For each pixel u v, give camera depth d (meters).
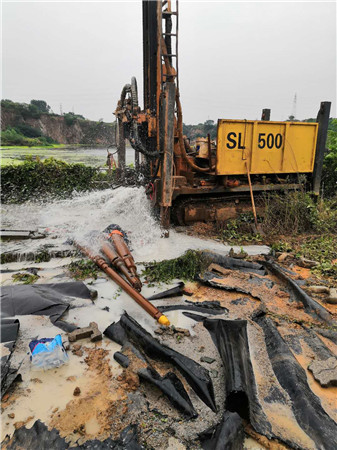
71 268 5.55
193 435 2.61
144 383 3.17
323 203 8.56
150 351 3.50
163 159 6.63
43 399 2.97
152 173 8.16
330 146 11.05
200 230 7.50
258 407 2.83
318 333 3.94
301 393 2.93
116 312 4.36
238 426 2.61
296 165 8.16
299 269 5.77
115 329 3.88
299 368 3.27
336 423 2.71
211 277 5.34
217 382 3.14
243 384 2.85
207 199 7.65
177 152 8.11
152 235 7.11
